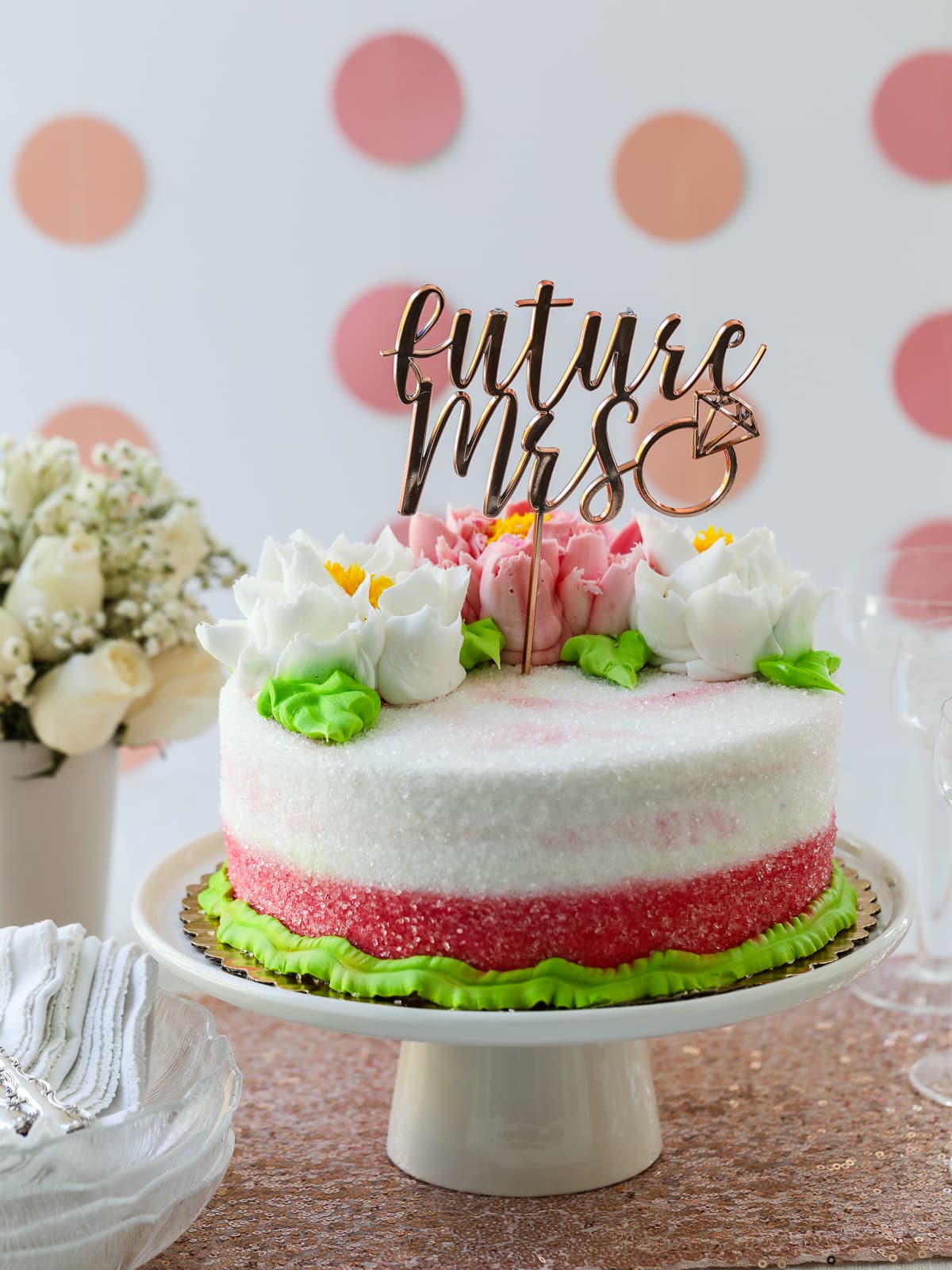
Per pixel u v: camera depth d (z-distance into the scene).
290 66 1.20
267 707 0.73
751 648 0.76
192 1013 0.73
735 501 1.24
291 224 1.22
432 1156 0.76
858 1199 0.74
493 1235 0.73
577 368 0.75
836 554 1.25
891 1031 0.86
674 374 0.77
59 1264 0.60
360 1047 0.85
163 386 1.23
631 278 1.22
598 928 0.70
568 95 1.20
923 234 1.21
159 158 1.21
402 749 0.70
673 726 0.72
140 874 1.03
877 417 1.23
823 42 1.19
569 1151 0.75
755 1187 0.75
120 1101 0.70
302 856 0.72
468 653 0.77
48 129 1.20
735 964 0.71
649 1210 0.74
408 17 1.19
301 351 1.23
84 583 0.87
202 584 0.93
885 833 1.06
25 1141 0.62
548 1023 0.68
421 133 1.21
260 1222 0.74
